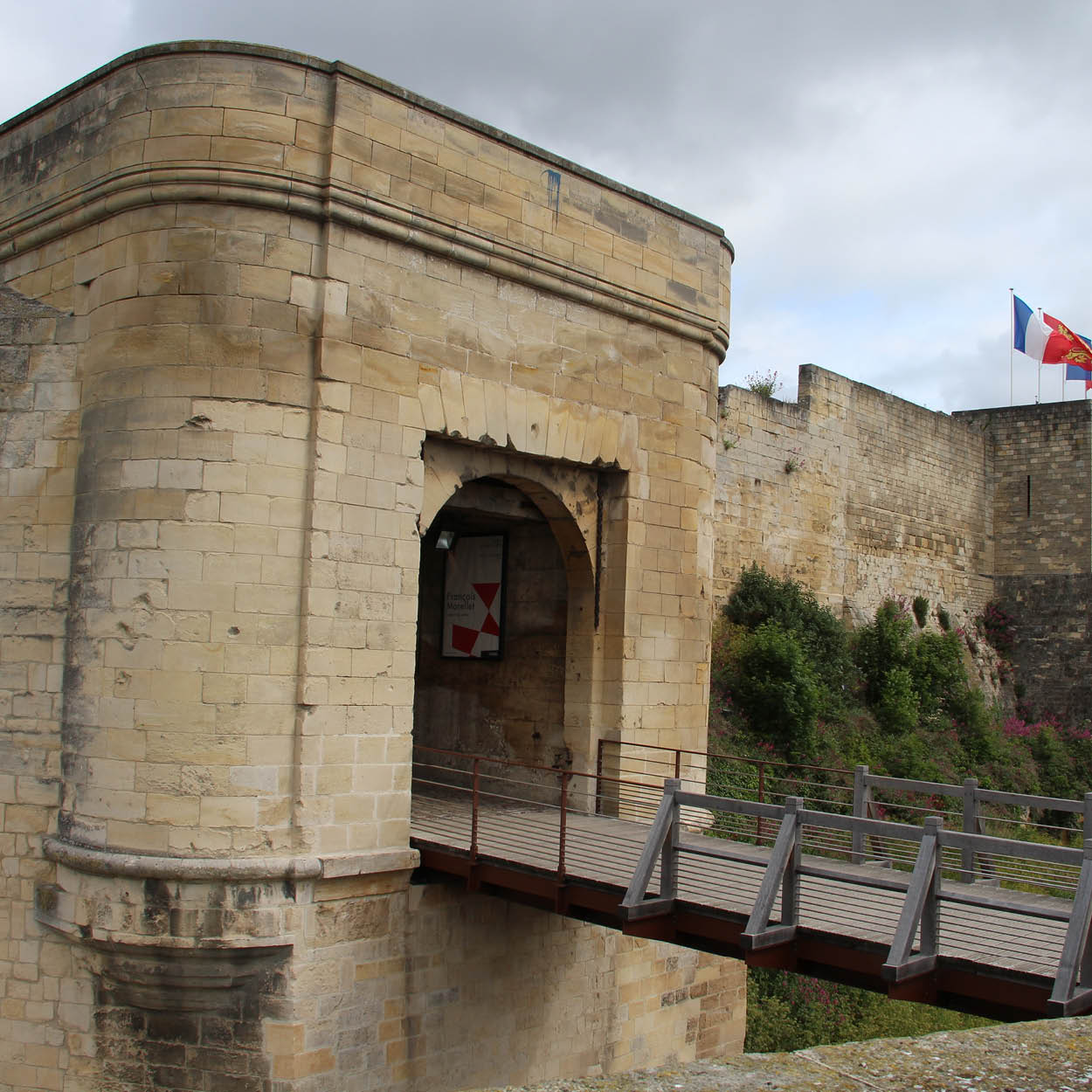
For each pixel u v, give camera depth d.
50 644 10.95
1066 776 31.55
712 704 22.59
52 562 11.01
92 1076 10.38
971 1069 3.44
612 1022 13.09
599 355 13.09
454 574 15.54
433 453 11.74
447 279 11.57
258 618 10.14
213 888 9.91
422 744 15.76
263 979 10.13
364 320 10.84
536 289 12.42
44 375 11.22
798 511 27.67
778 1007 17.64
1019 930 8.90
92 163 10.96
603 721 13.37
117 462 10.34
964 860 10.83
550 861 10.68
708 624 14.48
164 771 9.94
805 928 8.64
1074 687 35.19
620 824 12.61
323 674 10.37
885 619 28.73
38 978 10.70
